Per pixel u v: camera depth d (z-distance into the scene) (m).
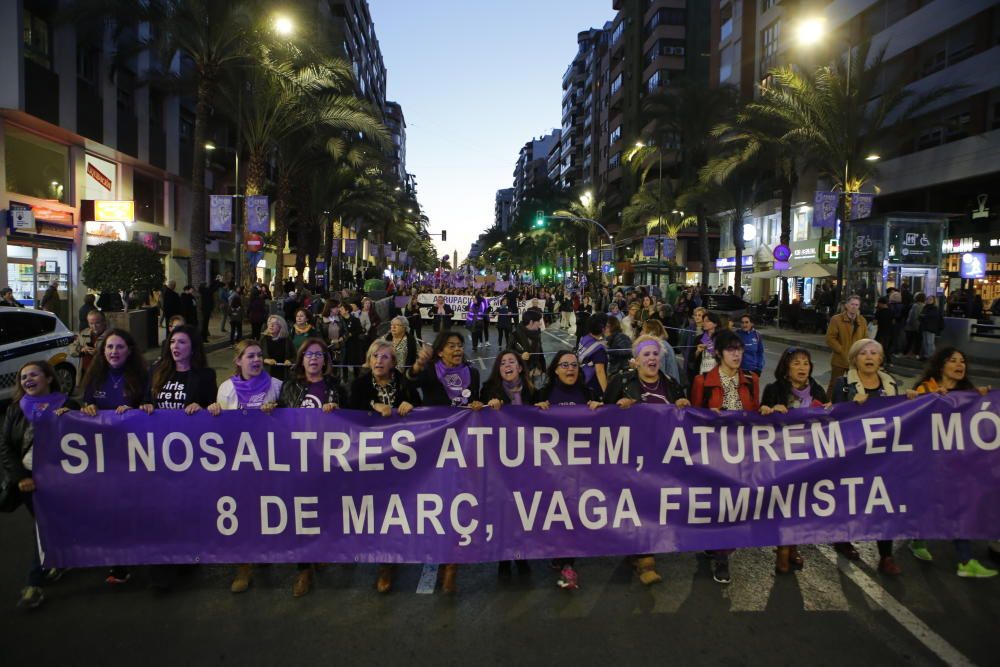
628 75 76.50
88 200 23.72
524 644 3.89
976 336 17.53
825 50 37.78
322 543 4.57
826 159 27.05
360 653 3.79
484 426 4.62
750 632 4.02
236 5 20.92
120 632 4.04
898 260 22.12
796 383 5.09
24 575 4.91
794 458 4.77
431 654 3.78
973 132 28.19
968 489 4.84
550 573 4.94
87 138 23.02
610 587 4.68
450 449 4.61
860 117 24.83
